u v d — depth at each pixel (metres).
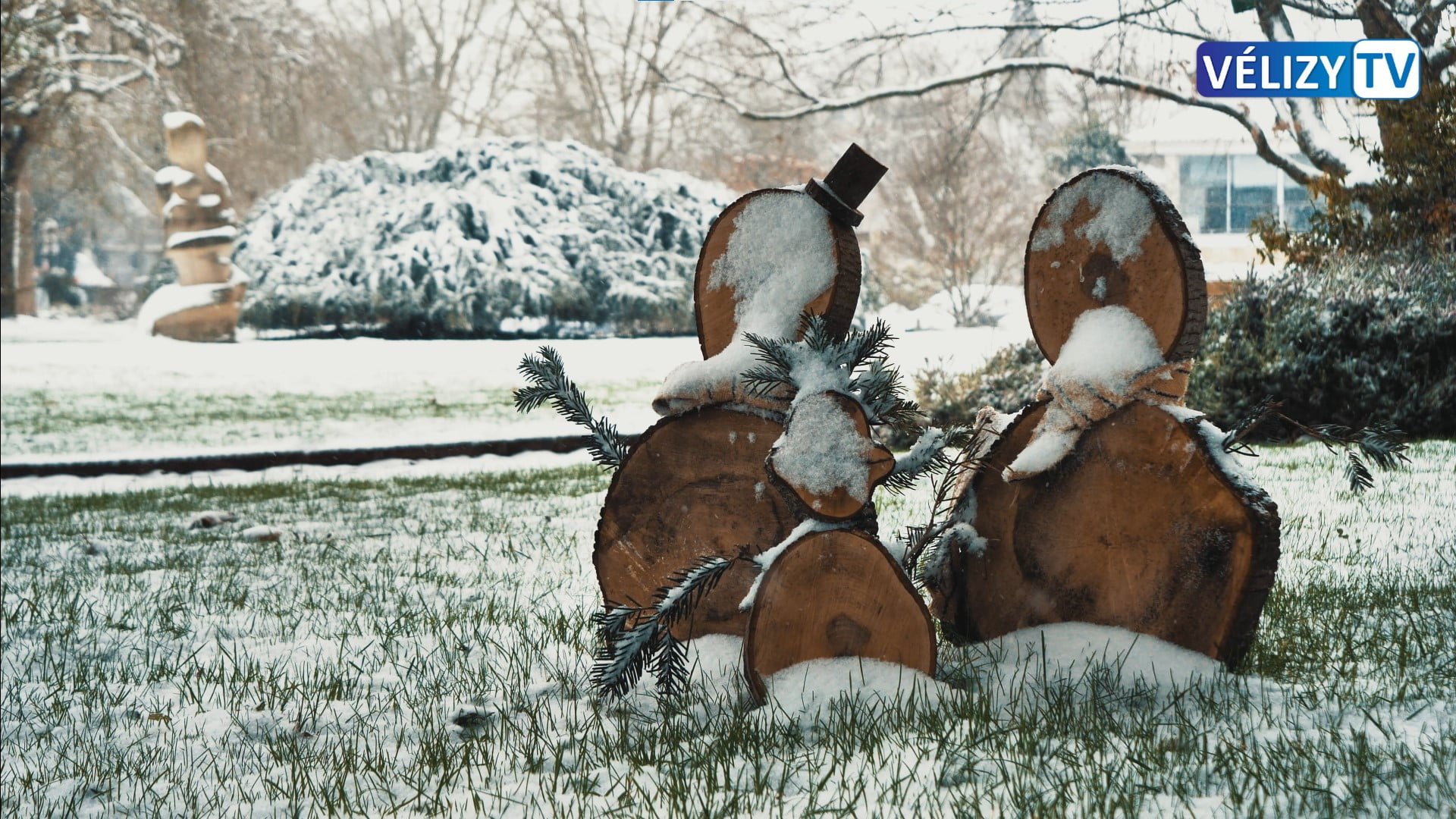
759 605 4.10
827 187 4.59
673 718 4.12
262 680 5.15
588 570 7.62
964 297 47.03
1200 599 4.33
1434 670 4.33
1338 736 3.59
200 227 38.62
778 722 3.91
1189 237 4.43
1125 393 4.45
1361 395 12.71
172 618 6.67
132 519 11.68
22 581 8.21
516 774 3.81
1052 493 4.66
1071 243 4.71
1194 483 4.33
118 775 4.04
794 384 4.30
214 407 25.50
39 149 58.22
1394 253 14.84
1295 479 9.83
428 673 5.23
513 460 17.00
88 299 90.38
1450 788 3.16
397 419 23.33
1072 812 3.17
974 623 4.82
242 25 55.09
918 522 8.70
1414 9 15.97
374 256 38.56
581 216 40.56
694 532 4.60
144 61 53.34
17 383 29.72
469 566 7.95
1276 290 13.66
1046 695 4.00
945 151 39.91
